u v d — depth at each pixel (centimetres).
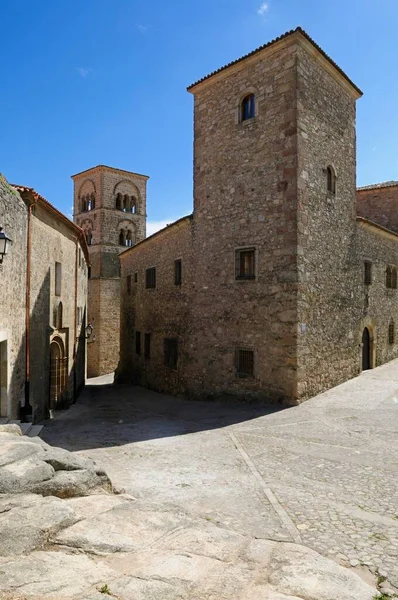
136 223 3984
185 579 336
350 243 1638
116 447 944
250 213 1439
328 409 1216
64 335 1644
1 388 998
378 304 1895
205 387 1573
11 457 520
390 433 966
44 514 419
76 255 1836
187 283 1694
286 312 1330
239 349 1454
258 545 404
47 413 1414
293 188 1329
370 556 451
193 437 1016
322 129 1460
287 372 1317
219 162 1548
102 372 3509
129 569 350
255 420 1157
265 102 1411
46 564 348
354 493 634
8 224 993
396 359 2066
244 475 721
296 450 869
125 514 449
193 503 598
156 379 1964
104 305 3575
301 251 1336
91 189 3894
